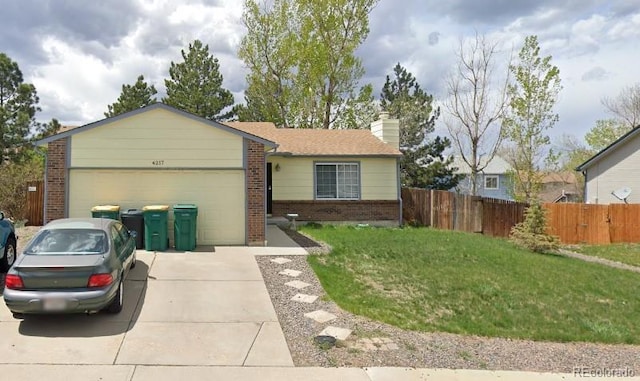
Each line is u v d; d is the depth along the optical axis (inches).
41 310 255.8
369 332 276.5
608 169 896.3
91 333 260.2
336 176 750.5
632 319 346.6
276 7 1251.2
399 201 767.7
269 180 732.7
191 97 1225.4
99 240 295.4
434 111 1327.5
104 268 270.8
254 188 509.4
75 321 277.7
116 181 491.5
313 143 778.2
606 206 774.5
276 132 826.8
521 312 336.8
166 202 498.0
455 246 564.7
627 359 261.3
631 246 744.3
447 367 232.8
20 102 1066.1
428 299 351.3
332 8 1230.9
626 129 1413.6
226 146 506.0
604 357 263.0
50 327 267.4
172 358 232.1
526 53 1152.2
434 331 287.6
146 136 494.9
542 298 377.1
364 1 1238.9
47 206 479.5
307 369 223.3
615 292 421.1
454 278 411.2
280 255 461.4
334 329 278.2
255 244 507.5
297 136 810.2
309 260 442.6
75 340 250.2
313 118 1296.8
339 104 1301.7
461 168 1705.2
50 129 1050.1
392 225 764.6
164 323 278.5
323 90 1279.5
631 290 433.1
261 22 1259.8
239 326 278.2
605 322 332.2
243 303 319.0
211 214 504.7
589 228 772.6
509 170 1412.4
